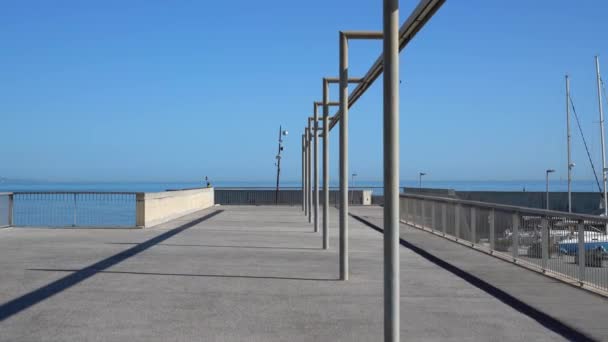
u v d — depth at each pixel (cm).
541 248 1111
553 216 1056
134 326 706
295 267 1181
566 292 910
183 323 721
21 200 2181
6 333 672
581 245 953
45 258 1295
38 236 1797
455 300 861
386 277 618
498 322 729
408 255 1393
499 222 1328
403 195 2483
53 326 704
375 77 1302
